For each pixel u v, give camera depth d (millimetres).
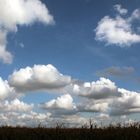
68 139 16766
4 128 18359
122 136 16766
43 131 17719
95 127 18188
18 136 17000
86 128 18172
